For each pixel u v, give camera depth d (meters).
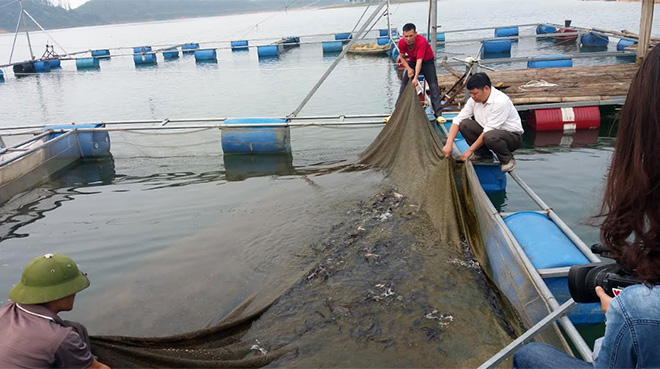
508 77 13.25
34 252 6.87
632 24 30.41
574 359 2.00
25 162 9.62
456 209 6.25
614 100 10.80
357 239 6.29
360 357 4.15
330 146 10.69
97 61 29.25
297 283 5.37
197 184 9.25
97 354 3.53
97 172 10.28
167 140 11.16
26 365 2.95
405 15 54.69
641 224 1.34
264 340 4.45
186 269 6.11
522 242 4.98
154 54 29.42
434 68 9.80
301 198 8.05
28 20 121.62
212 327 4.40
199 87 20.28
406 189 7.69
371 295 5.02
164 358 3.71
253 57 29.23
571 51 22.61
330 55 27.88
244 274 5.89
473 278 5.24
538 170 8.58
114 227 7.54
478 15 49.31
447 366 3.99
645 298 1.35
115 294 5.67
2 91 22.12
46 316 3.07
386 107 14.55
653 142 1.28
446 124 9.93
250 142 10.48
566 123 10.80
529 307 4.21
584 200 7.23
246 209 7.84
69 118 16.00
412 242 6.06
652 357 1.35
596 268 1.76
